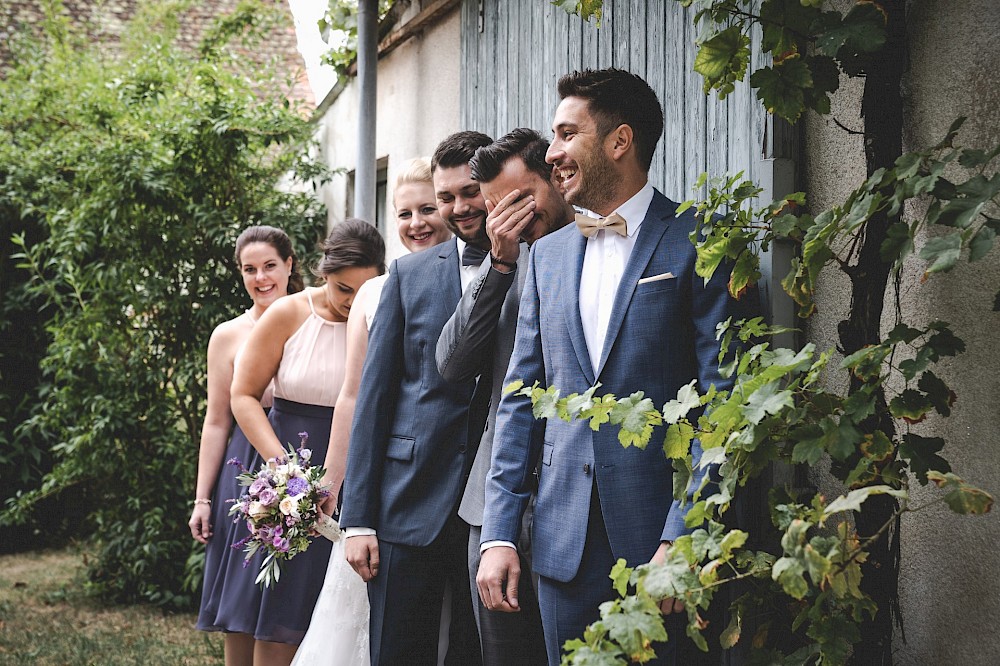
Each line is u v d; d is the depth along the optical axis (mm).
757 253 2293
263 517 3000
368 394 2795
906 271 2021
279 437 3402
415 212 3129
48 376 7121
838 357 2174
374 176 4941
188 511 5828
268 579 3051
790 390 1791
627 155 2166
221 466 3758
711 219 2049
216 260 5969
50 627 5188
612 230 2166
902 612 2047
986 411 1833
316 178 6555
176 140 5789
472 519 2531
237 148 5820
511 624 2447
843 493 2164
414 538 2689
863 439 1810
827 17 1909
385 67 5301
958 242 1563
